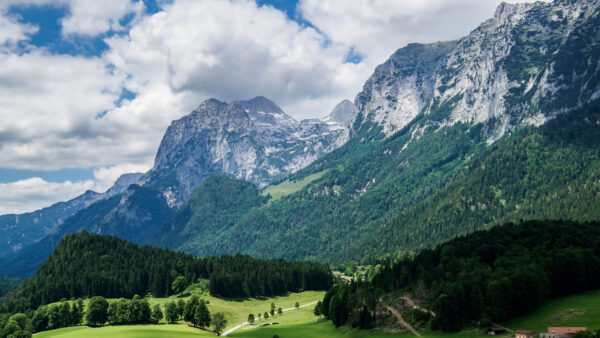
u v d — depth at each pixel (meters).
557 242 192.88
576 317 139.62
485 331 146.50
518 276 155.00
